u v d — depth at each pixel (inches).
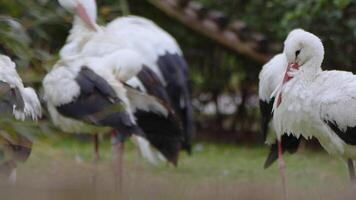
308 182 513.3
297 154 631.8
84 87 482.6
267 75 492.1
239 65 730.8
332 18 626.2
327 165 586.6
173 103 588.4
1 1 500.7
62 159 557.6
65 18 557.0
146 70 542.0
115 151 508.1
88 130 497.0
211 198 429.1
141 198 434.0
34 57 439.2
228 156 630.5
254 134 736.3
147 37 582.9
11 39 425.1
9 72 422.0
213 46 735.7
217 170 564.7
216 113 750.5
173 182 503.5
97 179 504.1
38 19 498.0
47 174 506.0
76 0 548.7
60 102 488.1
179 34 737.0
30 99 433.7
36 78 480.1
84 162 566.3
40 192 422.9
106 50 519.8
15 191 413.4
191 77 745.6
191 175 541.3
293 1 651.5
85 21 546.9
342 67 653.3
